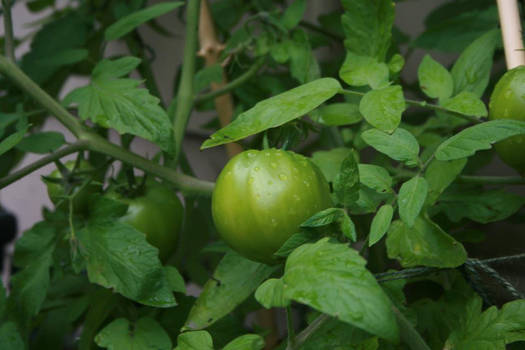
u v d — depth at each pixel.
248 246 0.52
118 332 0.59
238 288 0.57
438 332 0.58
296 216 0.51
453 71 0.59
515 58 0.53
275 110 0.50
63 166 0.63
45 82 0.84
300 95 0.50
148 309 0.63
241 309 0.67
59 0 1.36
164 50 1.22
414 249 0.54
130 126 0.58
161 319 0.63
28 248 0.62
